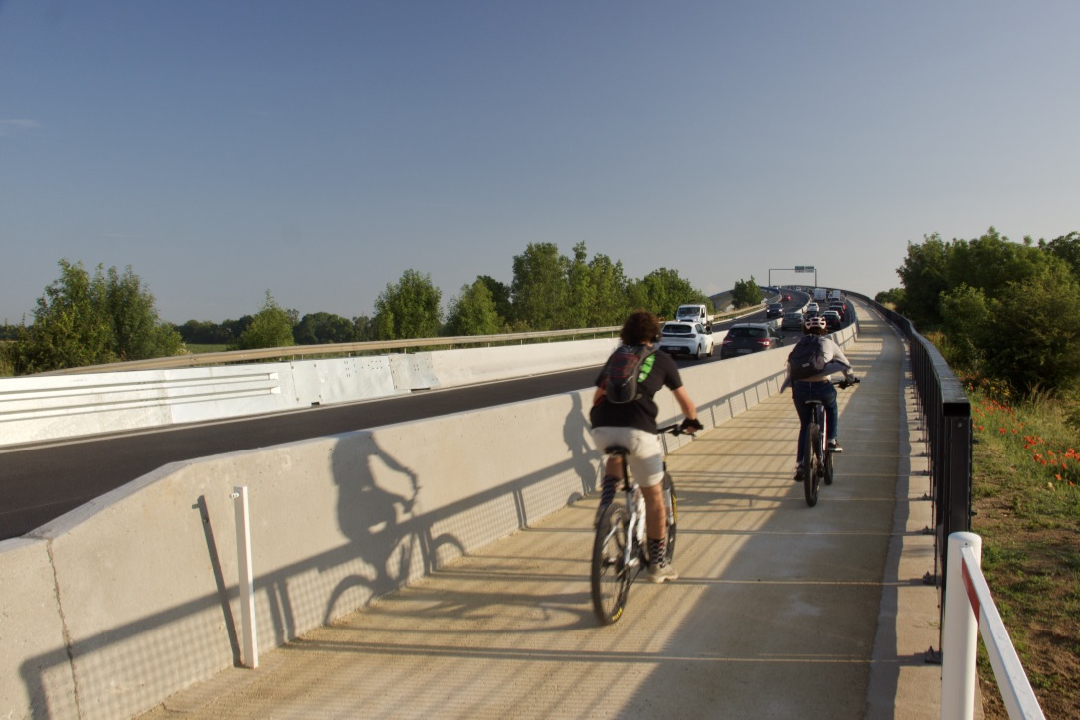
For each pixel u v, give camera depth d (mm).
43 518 6609
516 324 51219
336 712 3402
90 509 3242
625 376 4352
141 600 3352
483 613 4570
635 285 70875
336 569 4477
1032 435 13117
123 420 12172
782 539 6117
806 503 7199
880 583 5070
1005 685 1610
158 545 3463
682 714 3408
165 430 11930
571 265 61875
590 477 7906
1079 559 5562
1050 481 8422
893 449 10180
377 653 4008
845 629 4320
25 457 9469
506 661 3920
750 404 15734
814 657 3967
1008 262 53781
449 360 21641
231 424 12664
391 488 4988
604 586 4285
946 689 2309
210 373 13867
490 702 3506
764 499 7496
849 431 11797
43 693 2896
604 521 4266
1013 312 24766
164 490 3527
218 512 3793
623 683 3689
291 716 3357
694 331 32312
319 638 4188
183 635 3543
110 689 3172
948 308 43250
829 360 7320
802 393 7457
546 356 27719
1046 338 23875
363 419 13328
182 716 3326
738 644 4133
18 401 10820
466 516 5770
